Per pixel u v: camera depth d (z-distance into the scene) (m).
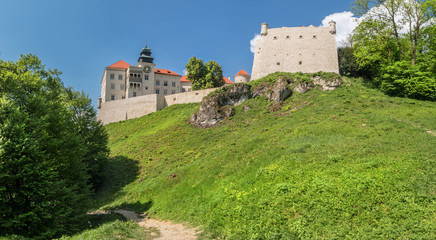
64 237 15.18
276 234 13.62
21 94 19.41
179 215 20.61
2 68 27.11
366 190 15.09
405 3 41.19
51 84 27.81
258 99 46.25
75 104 34.28
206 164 27.52
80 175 21.83
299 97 43.38
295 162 20.41
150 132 50.16
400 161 17.52
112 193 31.53
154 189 27.88
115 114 68.81
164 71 89.50
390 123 26.39
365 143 21.58
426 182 14.83
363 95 39.78
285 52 57.16
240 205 17.30
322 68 54.56
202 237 15.43
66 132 21.48
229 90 47.72
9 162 15.62
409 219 12.48
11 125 16.77
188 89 91.75
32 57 30.22
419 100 37.22
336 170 17.89
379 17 43.88
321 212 14.23
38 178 16.64
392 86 40.34
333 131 26.47
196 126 45.69
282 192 16.83
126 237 15.31
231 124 42.03
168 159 36.44
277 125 34.59
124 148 45.38
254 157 24.06
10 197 15.88
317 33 56.69
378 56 45.25
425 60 43.84
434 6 38.75
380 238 11.70
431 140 20.66
